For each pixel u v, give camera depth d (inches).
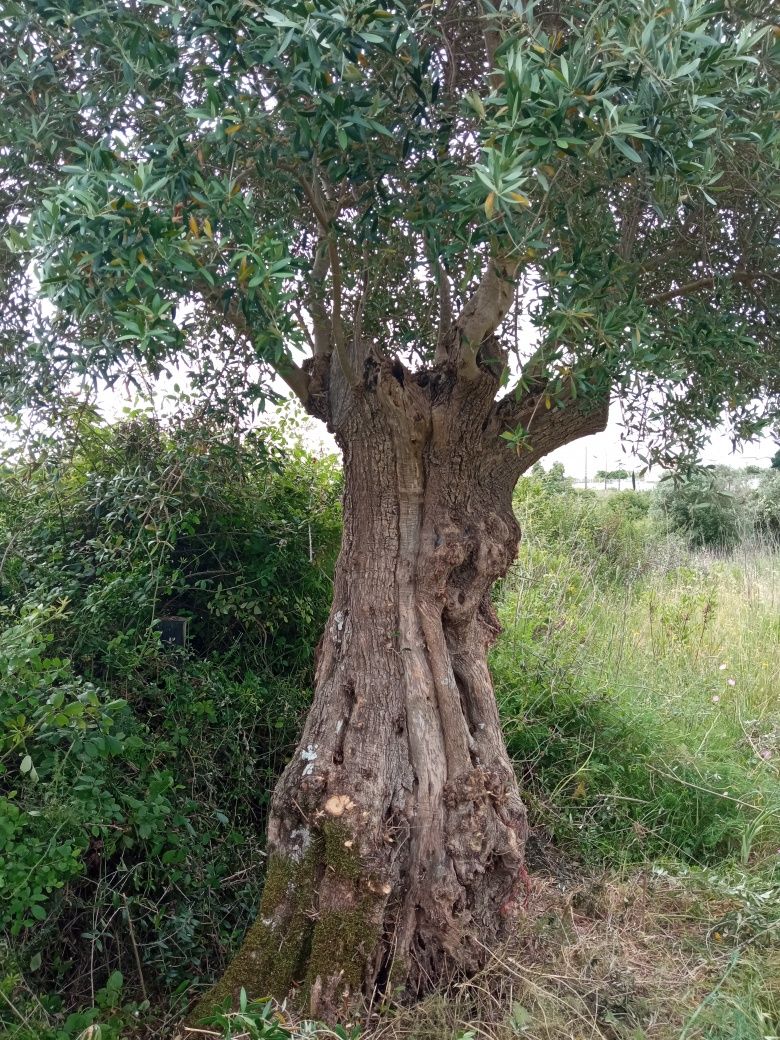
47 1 88.7
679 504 423.8
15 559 159.0
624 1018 109.5
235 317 110.2
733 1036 103.3
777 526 467.8
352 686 124.0
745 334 126.2
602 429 137.4
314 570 183.0
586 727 192.5
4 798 106.3
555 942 126.8
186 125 95.6
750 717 227.3
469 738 125.3
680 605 292.4
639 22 79.8
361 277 135.6
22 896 102.4
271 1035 92.7
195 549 175.3
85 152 86.2
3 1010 103.7
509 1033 104.4
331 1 76.1
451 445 126.9
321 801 113.6
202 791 144.4
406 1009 106.6
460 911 114.7
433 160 103.8
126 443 169.5
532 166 79.6
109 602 149.6
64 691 112.6
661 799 176.4
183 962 123.0
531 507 319.0
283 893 112.6
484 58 136.2
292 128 98.2
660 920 138.0
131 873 127.3
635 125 74.9
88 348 101.6
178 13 81.4
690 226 136.8
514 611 232.8
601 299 102.4
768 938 129.7
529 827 163.6
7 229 115.9
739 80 91.4
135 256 80.9
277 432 190.4
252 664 172.4
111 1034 104.3
